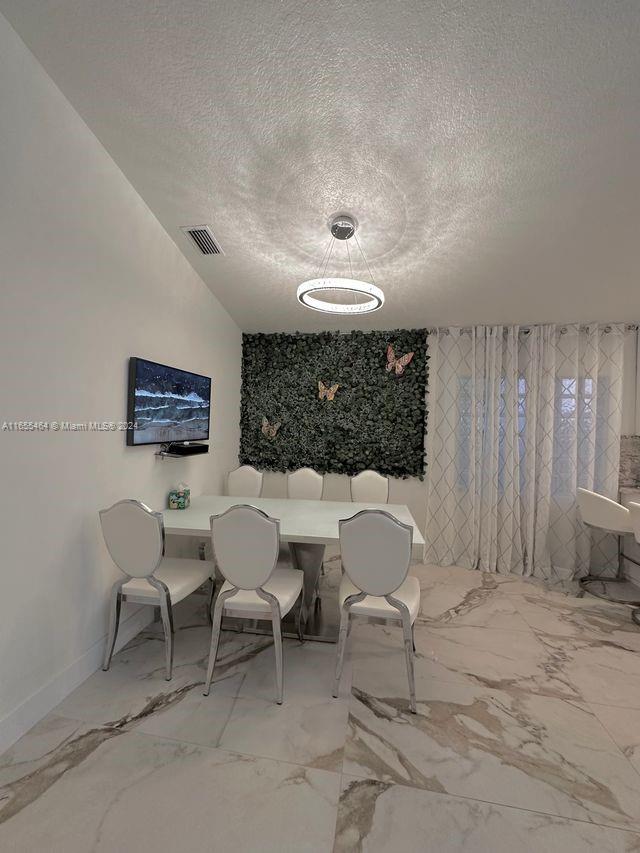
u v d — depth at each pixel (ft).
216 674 6.98
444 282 10.64
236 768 5.03
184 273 10.21
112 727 5.69
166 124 6.70
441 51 5.45
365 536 6.19
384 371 13.71
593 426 12.10
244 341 14.53
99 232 7.10
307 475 12.39
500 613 9.60
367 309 8.45
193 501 10.49
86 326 6.83
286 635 8.36
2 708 5.30
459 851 4.10
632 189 7.27
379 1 4.94
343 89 5.99
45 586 6.03
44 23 5.30
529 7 4.94
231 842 4.14
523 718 6.06
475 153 6.84
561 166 6.97
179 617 9.14
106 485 7.45
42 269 5.87
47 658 6.04
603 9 4.91
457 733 5.72
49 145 5.96
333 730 5.71
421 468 13.55
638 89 5.71
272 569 6.34
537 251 9.16
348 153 7.02
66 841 4.12
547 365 12.36
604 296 10.71
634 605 10.18
